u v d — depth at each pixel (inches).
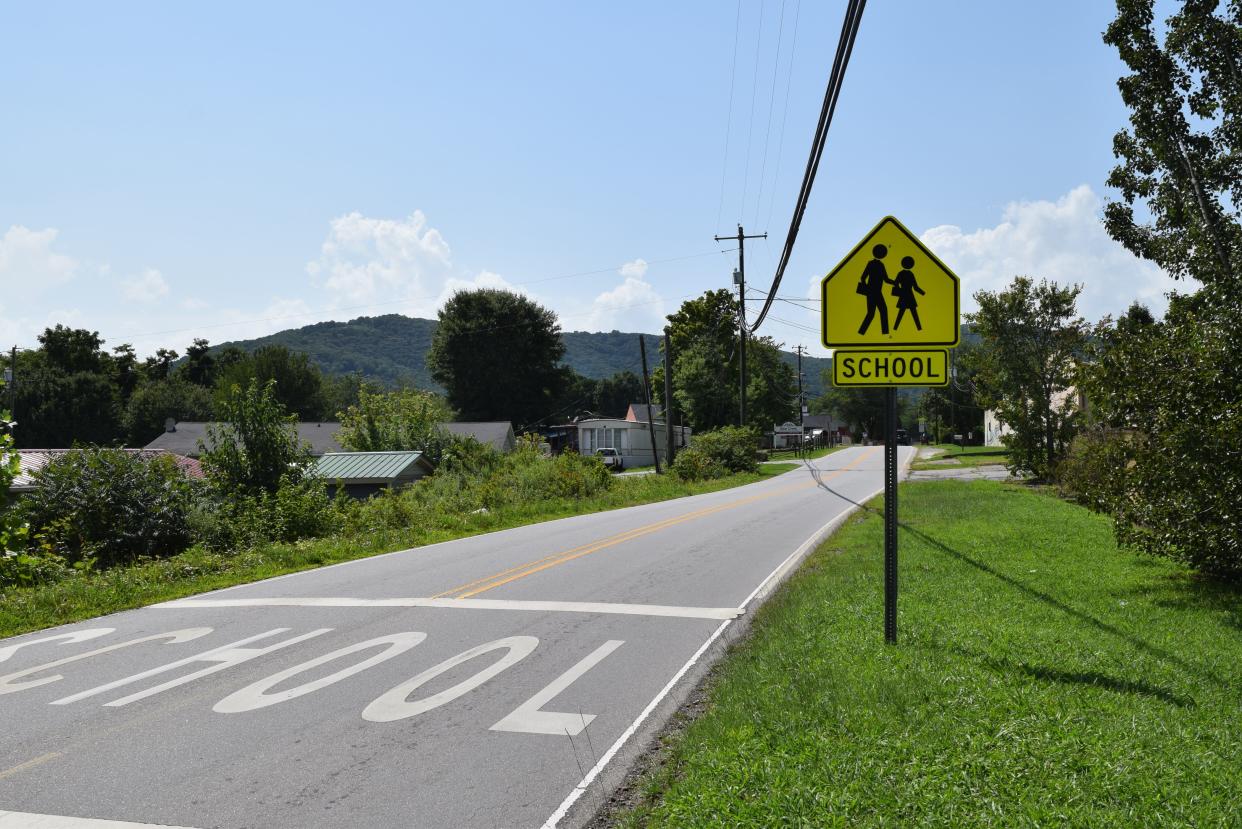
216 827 172.1
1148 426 412.5
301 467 987.3
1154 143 601.3
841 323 282.8
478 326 3277.6
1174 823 149.1
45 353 3395.7
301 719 237.8
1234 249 570.9
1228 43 560.1
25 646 336.8
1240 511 365.7
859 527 675.4
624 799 184.9
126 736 225.1
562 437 3161.9
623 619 363.9
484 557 569.3
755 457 2032.5
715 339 3248.0
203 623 371.2
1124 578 408.5
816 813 157.0
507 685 268.5
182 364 4148.6
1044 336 1165.7
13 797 186.9
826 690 230.2
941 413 4045.3
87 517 726.5
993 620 316.2
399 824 173.5
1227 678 238.8
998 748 184.1
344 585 465.4
